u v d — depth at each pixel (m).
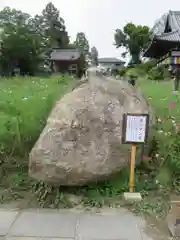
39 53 48.16
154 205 3.76
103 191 3.99
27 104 5.52
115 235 3.12
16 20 47.31
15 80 9.82
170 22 23.66
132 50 45.72
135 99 4.46
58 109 4.18
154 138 4.84
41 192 3.96
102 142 3.96
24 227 3.25
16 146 5.02
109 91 4.41
